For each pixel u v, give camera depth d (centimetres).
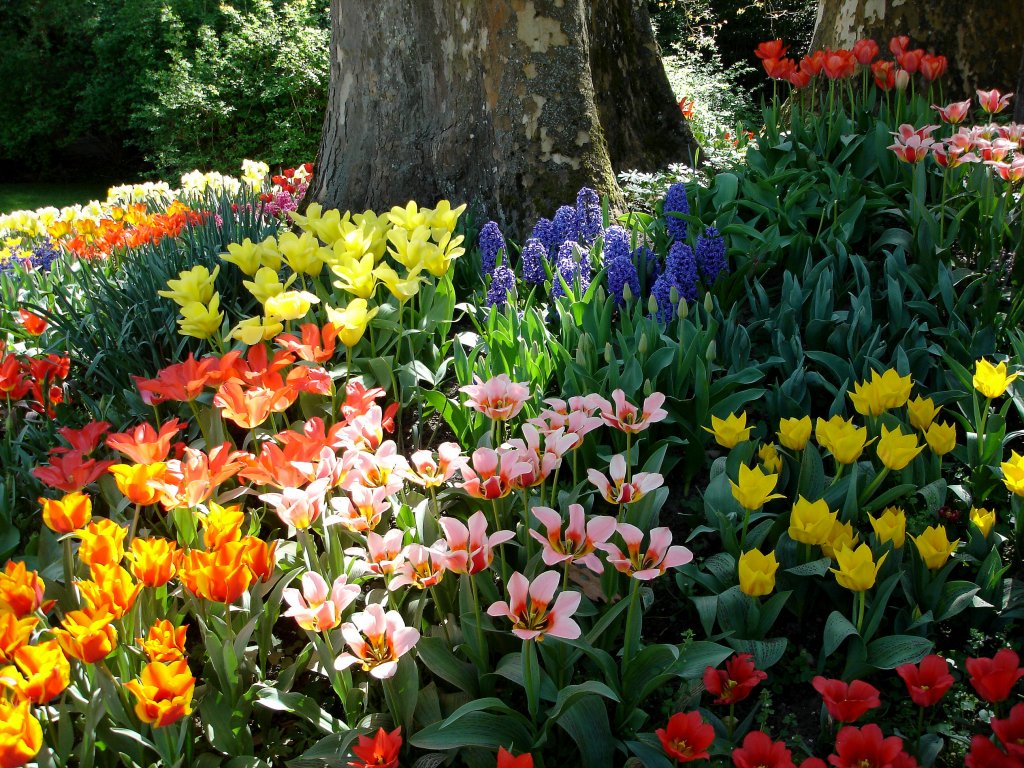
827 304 324
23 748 148
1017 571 245
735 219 404
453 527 187
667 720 213
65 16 1745
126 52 1666
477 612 205
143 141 1648
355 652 180
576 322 328
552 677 214
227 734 200
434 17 455
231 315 385
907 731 203
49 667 163
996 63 559
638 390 285
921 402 239
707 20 1742
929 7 563
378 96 477
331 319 275
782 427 239
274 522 282
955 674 216
